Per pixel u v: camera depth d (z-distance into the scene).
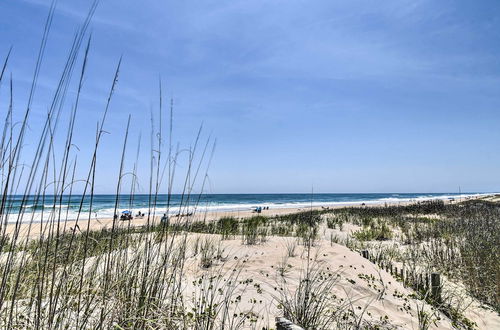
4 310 2.07
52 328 2.11
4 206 1.89
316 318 3.42
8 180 1.87
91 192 2.14
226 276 4.85
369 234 12.16
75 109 2.02
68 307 2.23
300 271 5.38
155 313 2.40
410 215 18.77
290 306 3.61
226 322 3.21
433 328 4.10
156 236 2.86
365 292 4.88
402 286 5.66
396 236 11.82
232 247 6.91
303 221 15.70
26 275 2.46
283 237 8.73
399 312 4.43
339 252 6.89
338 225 15.70
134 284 2.57
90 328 2.24
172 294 2.76
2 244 1.88
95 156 2.11
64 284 2.33
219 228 9.46
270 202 61.66
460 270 6.79
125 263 2.68
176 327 2.49
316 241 8.08
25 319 2.18
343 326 3.53
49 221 2.05
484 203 23.45
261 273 5.15
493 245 7.48
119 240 2.77
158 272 2.68
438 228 11.50
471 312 4.98
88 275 2.58
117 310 2.37
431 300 4.88
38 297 2.01
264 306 3.81
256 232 8.97
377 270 6.07
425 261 7.69
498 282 5.39
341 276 5.34
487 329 4.42
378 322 3.88
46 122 2.00
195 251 5.70
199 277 4.59
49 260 2.29
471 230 9.61
